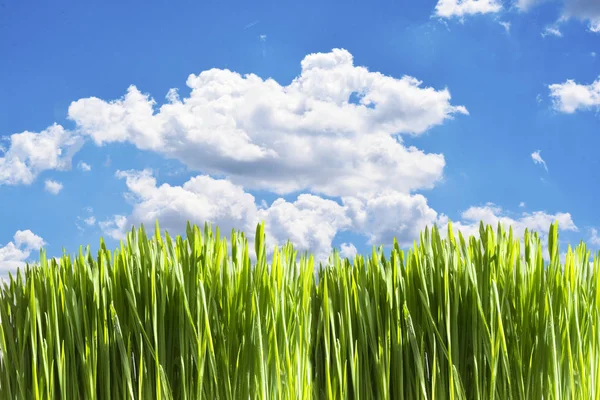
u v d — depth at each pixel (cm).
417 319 228
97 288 204
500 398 222
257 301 203
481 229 238
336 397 219
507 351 227
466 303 229
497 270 231
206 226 224
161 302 204
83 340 206
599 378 231
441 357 223
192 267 205
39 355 201
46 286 205
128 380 197
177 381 209
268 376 205
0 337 203
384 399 216
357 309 225
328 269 235
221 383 204
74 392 200
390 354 227
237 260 216
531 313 229
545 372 223
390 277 226
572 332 230
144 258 211
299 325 210
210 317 206
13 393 203
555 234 232
